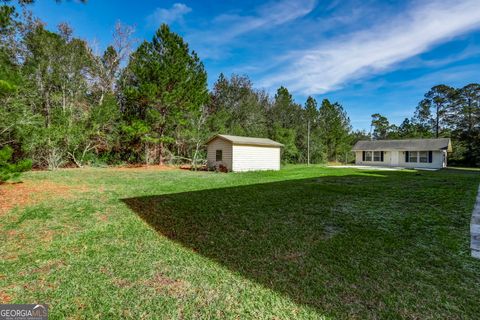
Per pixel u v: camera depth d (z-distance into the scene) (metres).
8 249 3.19
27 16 12.68
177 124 18.48
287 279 2.56
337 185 9.27
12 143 11.52
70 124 14.09
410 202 6.25
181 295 2.26
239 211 5.30
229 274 2.65
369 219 4.75
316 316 1.99
